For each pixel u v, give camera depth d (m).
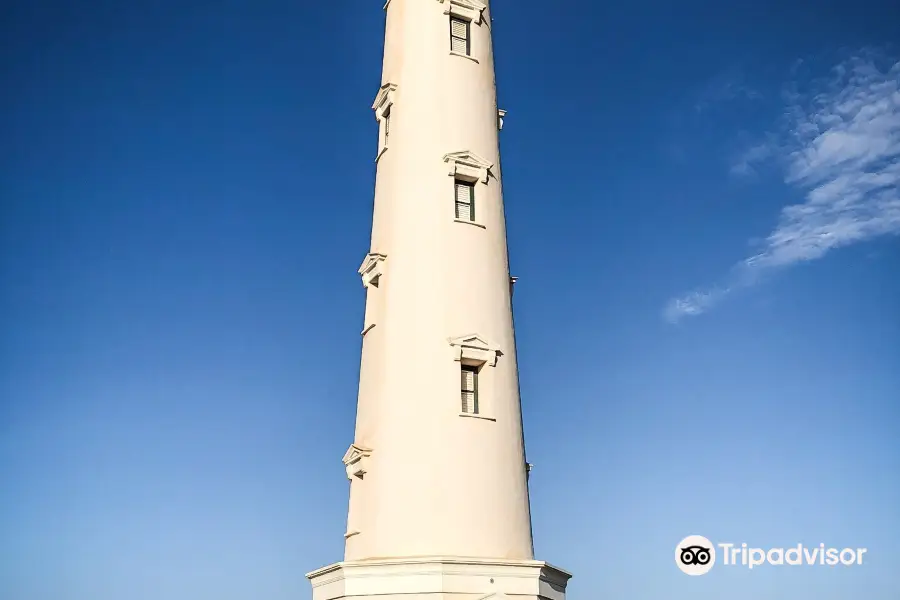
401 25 42.22
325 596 35.56
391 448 36.06
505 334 38.31
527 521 36.56
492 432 36.41
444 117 39.88
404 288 37.91
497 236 39.62
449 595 32.62
